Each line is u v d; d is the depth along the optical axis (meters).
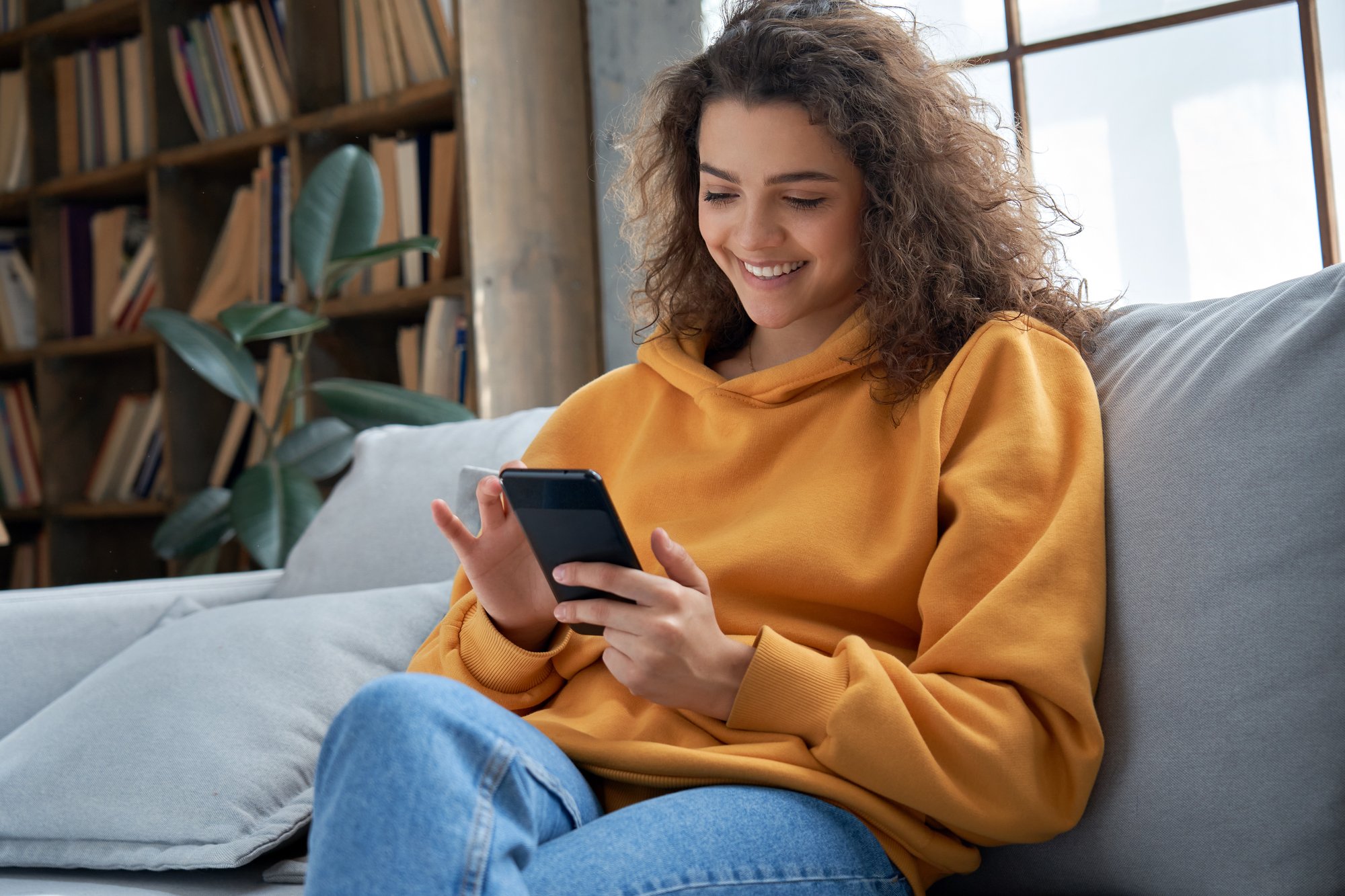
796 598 0.99
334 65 2.69
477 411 2.32
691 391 1.15
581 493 0.80
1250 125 1.87
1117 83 1.98
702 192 1.11
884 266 1.07
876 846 0.85
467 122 2.32
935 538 0.97
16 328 3.17
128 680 1.21
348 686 1.20
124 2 2.88
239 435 2.77
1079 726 0.88
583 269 2.53
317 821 0.70
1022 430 0.98
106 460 3.04
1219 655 0.85
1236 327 0.96
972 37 2.12
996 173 1.16
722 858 0.76
